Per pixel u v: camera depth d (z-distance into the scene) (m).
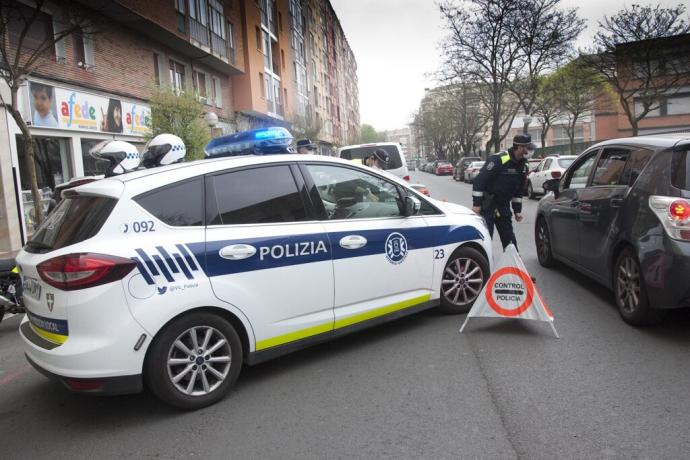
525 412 3.22
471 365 3.98
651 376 3.64
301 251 3.93
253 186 3.88
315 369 4.09
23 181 12.79
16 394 4.07
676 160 4.32
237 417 3.38
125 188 3.39
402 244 4.63
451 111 50.41
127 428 3.35
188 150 15.23
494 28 27.30
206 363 3.53
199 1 21.38
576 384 3.57
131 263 3.20
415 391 3.59
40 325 3.41
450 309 5.21
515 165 6.36
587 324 4.79
